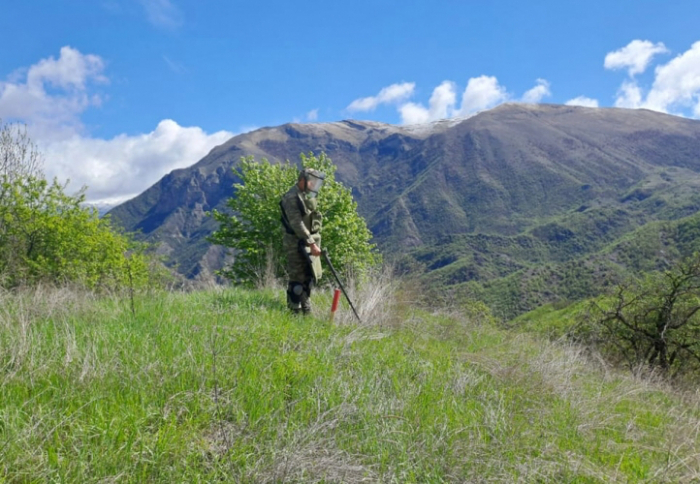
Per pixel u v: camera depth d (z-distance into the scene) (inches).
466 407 180.7
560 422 187.3
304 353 201.3
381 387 183.9
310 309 286.2
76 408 131.4
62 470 106.6
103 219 784.9
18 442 110.9
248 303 286.0
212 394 150.2
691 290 603.2
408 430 150.7
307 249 279.1
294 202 273.9
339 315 286.2
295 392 163.0
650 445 186.2
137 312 240.5
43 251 598.2
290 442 130.3
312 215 281.0
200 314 243.4
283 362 181.6
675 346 641.6
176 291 341.4
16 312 203.3
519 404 198.4
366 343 243.3
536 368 241.0
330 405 156.7
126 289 300.2
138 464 113.8
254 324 229.9
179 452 119.6
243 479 116.1
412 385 190.7
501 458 145.5
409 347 257.3
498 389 212.2
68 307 233.0
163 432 125.6
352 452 137.6
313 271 274.8
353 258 769.6
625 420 209.3
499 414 177.2
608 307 649.0
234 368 169.6
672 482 151.2
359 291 340.8
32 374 144.9
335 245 767.7
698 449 181.9
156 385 150.3
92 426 121.3
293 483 118.1
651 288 637.9
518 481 135.9
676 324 603.8
